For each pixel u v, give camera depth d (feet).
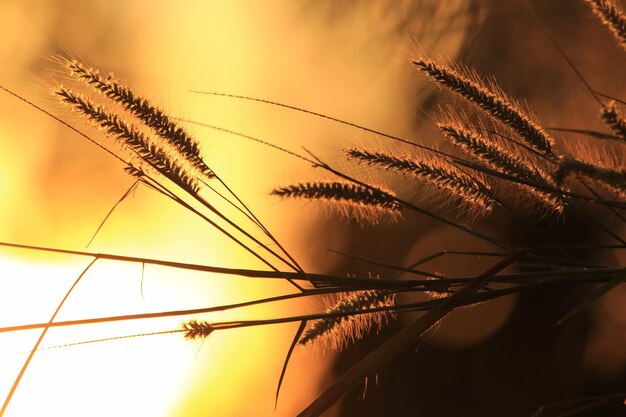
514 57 6.19
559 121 5.27
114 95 3.79
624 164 3.60
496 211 6.66
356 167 3.91
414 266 3.73
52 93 3.80
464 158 3.90
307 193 3.78
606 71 4.93
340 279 3.71
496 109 3.80
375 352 3.69
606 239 6.04
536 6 6.08
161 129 3.77
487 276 3.68
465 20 6.69
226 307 3.69
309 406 3.67
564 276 3.71
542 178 3.79
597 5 3.76
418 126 5.68
